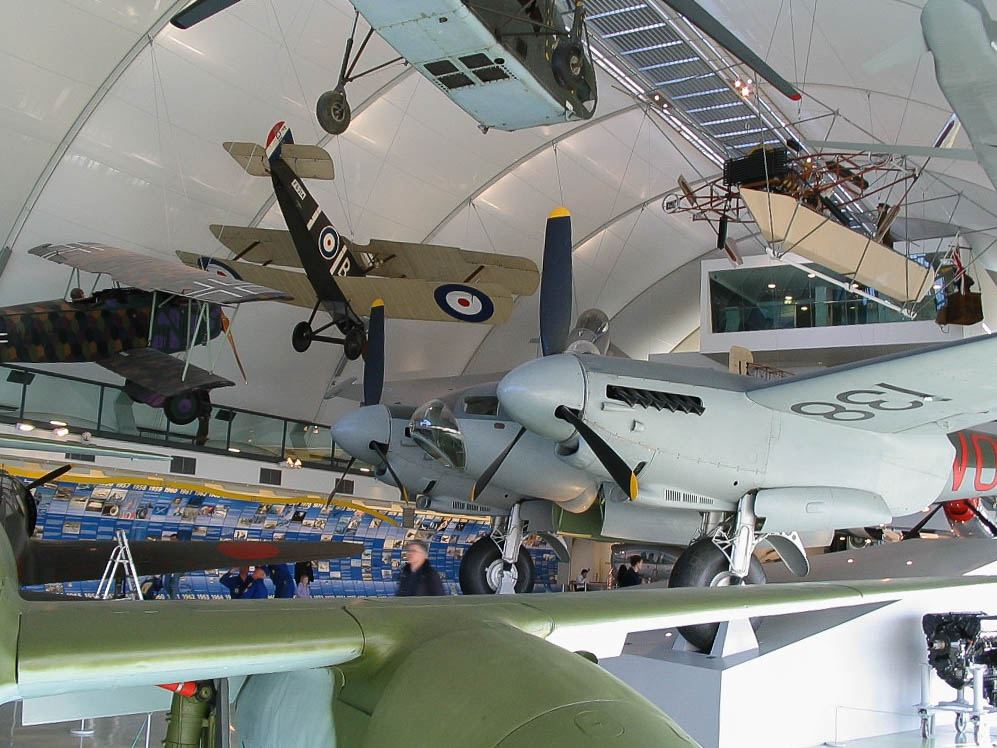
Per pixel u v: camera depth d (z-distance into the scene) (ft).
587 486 24.93
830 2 32.27
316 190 41.75
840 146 28.40
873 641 19.48
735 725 16.11
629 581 41.68
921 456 22.33
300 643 5.24
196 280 25.43
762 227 33.81
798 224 33.88
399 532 48.29
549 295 20.71
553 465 24.63
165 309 30.19
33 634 4.59
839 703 18.35
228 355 43.50
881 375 18.44
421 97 39.96
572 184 50.39
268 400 46.44
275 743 6.26
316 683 6.05
